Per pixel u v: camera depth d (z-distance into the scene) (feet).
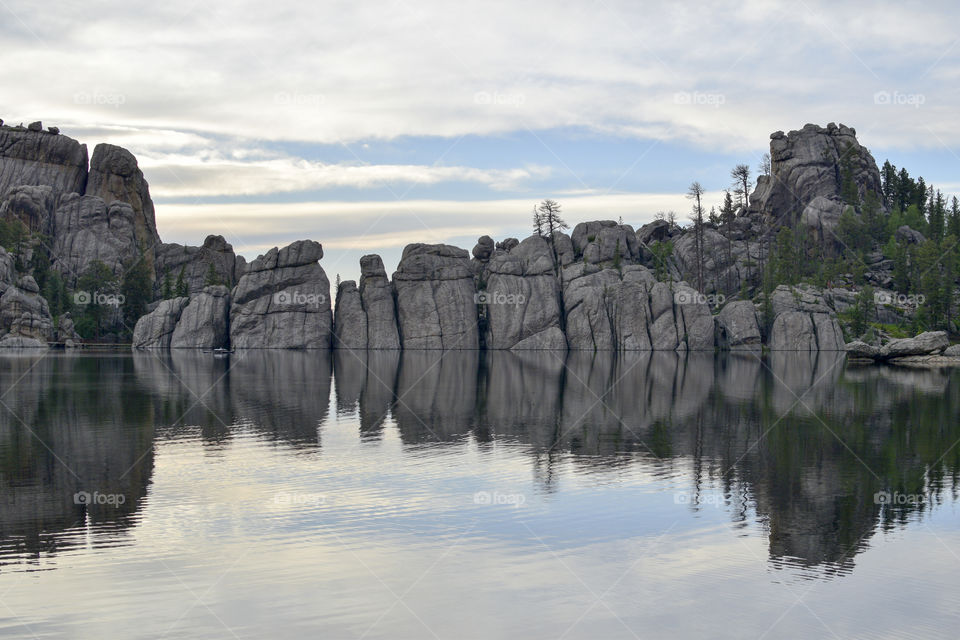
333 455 142.72
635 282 615.16
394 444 154.71
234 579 78.84
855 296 627.46
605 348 606.96
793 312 592.19
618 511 104.37
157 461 135.95
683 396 248.32
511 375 341.00
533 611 72.18
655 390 268.62
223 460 137.18
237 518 100.17
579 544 90.68
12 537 91.66
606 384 292.81
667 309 604.08
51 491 113.80
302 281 644.27
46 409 205.46
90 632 66.95
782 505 107.96
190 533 93.71
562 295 646.33
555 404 224.94
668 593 76.43
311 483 119.75
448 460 138.10
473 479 122.83
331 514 102.58
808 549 89.20
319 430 172.35
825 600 74.79
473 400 235.20
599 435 166.91
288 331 631.15
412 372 359.05
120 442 154.81
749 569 82.89
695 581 79.61
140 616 70.13
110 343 654.12
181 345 616.80
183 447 149.69
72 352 543.80
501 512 103.86
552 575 80.94
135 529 95.30
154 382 290.97
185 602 73.15
